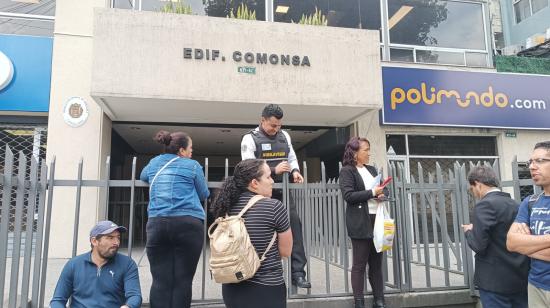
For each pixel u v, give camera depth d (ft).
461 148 32.65
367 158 13.83
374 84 26.08
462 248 15.61
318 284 16.30
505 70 33.45
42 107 25.40
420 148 31.83
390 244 12.91
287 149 13.74
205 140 36.52
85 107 25.76
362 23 32.04
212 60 24.09
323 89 25.39
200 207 11.66
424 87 30.83
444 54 33.47
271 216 8.75
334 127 31.73
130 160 42.34
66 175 25.02
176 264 11.21
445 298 14.83
